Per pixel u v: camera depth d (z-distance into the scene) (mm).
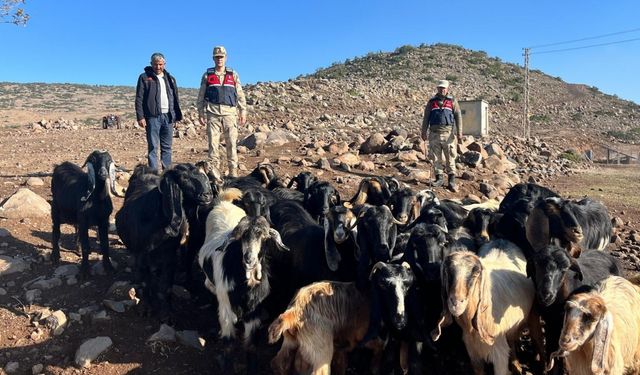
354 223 6523
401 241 6793
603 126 50969
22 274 8602
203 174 7949
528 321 6434
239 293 6430
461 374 6578
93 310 7590
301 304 5852
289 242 7297
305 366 5777
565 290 5898
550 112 54844
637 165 29312
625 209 14695
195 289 8461
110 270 8789
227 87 11367
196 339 7137
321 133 22703
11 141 21984
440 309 6055
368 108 34562
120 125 32219
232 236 6418
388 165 15945
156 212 7711
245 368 6711
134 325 7422
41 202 11016
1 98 72250
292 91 34719
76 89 86125
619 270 6918
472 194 13828
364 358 6594
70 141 21734
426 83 56406
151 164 10945
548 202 6707
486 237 7484
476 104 30000
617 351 5293
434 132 13695
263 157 16938
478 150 18016
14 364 6594
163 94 10945
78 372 6516
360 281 6215
